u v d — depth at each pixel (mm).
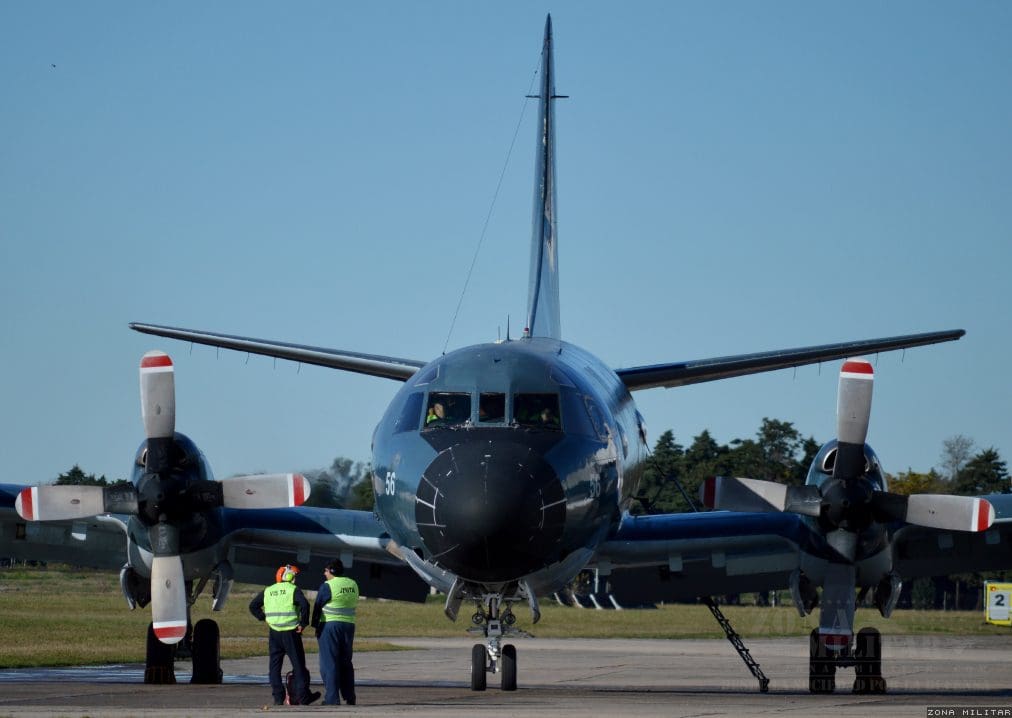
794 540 75125
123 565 83312
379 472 66938
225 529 76125
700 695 71938
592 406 67688
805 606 79438
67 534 81750
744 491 71875
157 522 71875
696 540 76312
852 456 70625
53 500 71562
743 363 85438
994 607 193500
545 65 112375
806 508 71188
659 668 108375
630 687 84562
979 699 66875
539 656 127000
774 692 78688
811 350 85000
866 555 71750
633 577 84000
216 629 78500
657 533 76750
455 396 65438
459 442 63094
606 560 78438
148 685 76812
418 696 67188
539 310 99812
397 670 102625
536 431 64000
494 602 65812
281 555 83250
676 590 83688
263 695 67062
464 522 59969
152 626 76312
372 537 77875
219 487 72250
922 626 188250
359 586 85125
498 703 60312
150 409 71250
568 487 62469
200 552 74250
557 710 53688
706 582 82875
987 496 75438
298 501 72125
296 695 60406
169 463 71812
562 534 62250
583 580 95375
